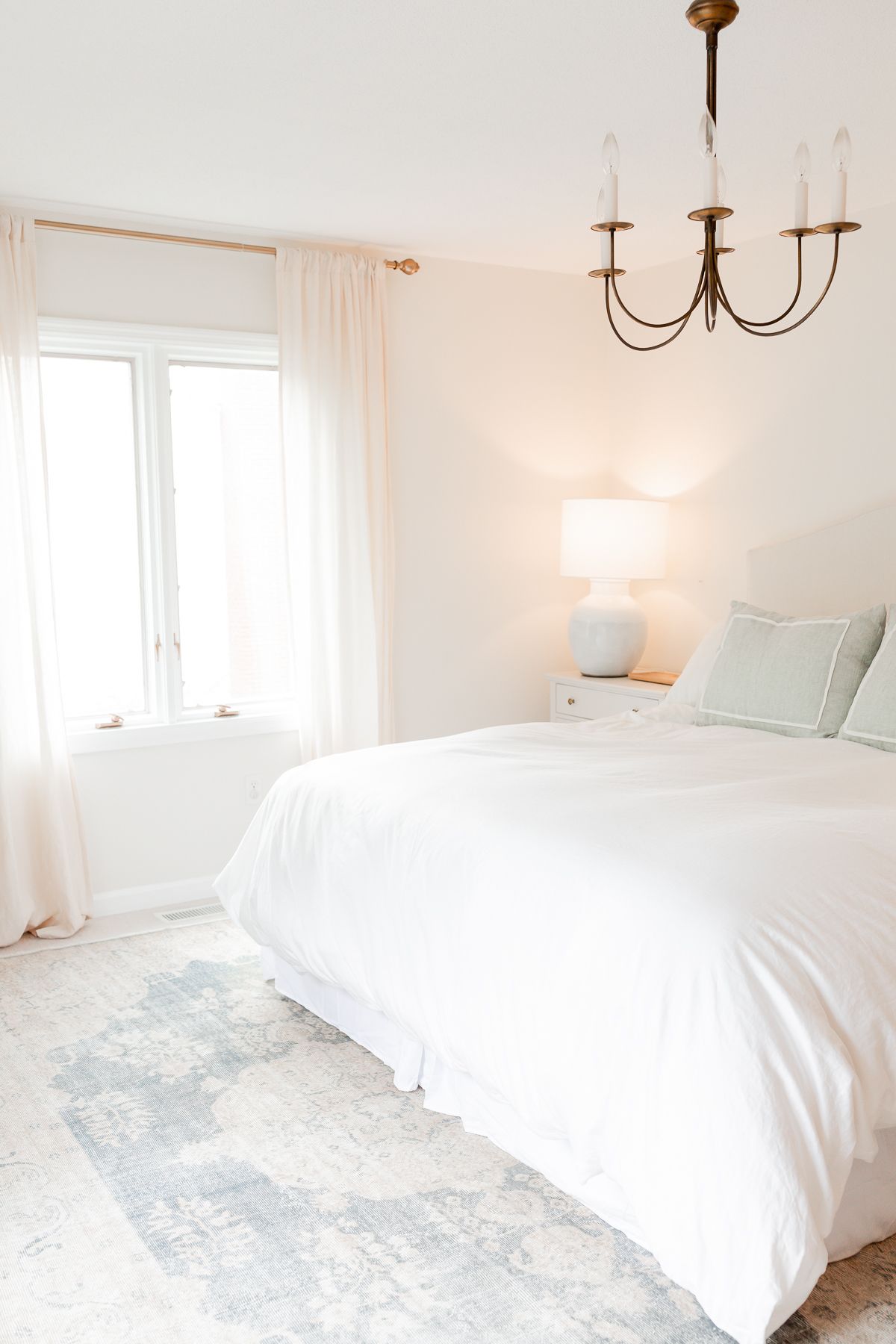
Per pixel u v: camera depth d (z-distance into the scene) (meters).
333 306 4.31
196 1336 1.90
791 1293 1.71
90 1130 2.58
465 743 3.34
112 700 4.26
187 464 4.31
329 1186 2.35
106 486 4.18
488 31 2.47
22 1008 3.30
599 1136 1.99
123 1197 2.31
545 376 4.98
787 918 1.95
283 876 3.09
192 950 3.78
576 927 2.13
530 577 5.04
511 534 4.96
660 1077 1.87
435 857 2.54
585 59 2.63
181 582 4.34
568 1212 2.25
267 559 4.51
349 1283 2.03
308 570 4.34
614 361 5.11
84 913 4.02
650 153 3.30
